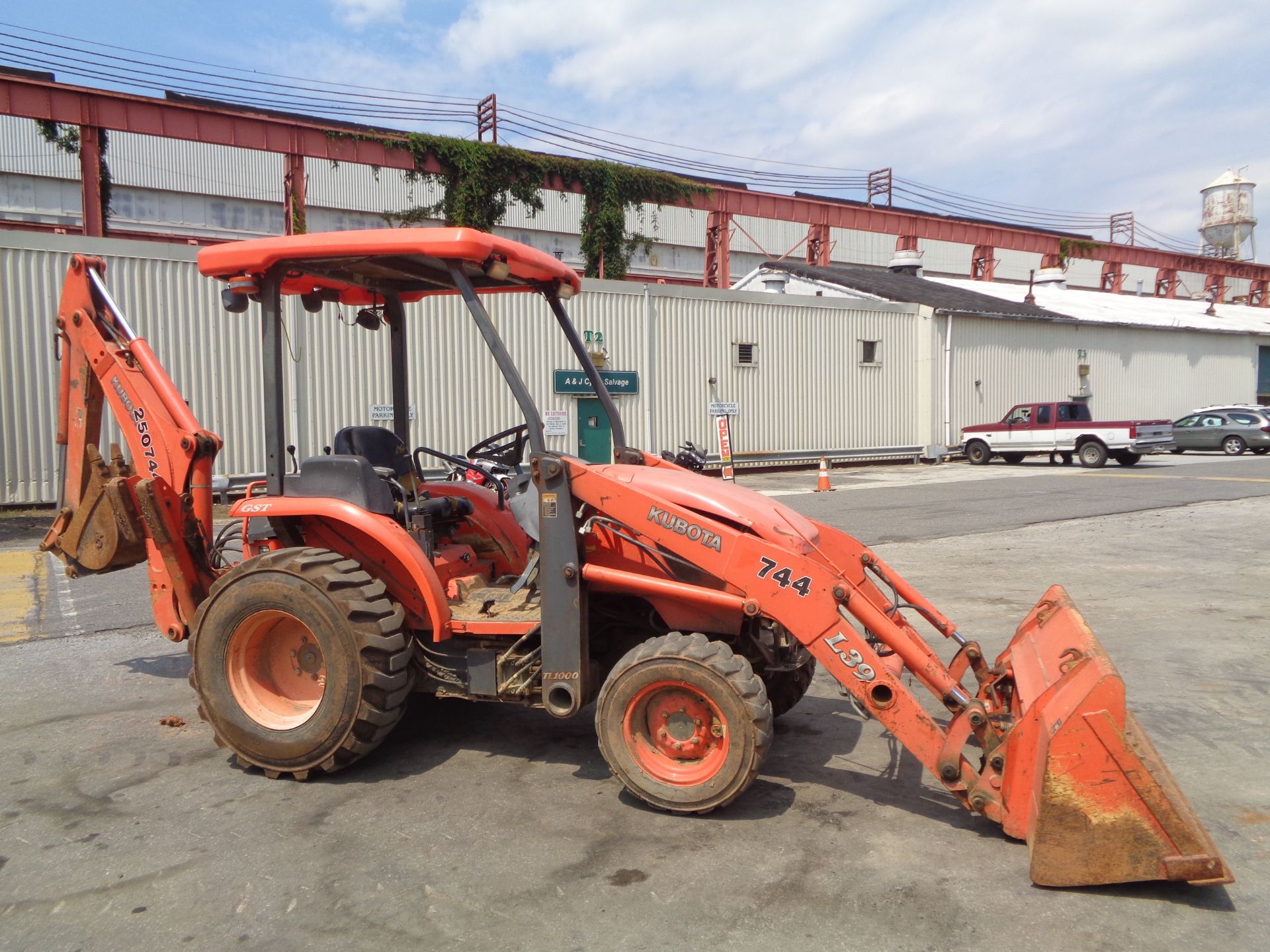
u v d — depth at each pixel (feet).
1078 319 96.12
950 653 20.49
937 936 9.34
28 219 103.50
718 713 12.04
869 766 14.17
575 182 84.02
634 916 9.76
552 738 15.39
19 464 44.45
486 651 13.82
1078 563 31.14
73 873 10.77
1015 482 60.80
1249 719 15.99
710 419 69.00
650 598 13.66
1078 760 10.00
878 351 80.07
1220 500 48.24
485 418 57.11
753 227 151.74
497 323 57.72
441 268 14.88
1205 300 166.61
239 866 10.91
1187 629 22.20
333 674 13.16
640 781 12.34
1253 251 190.29
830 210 102.42
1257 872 10.71
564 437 59.93
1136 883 10.39
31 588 28.78
